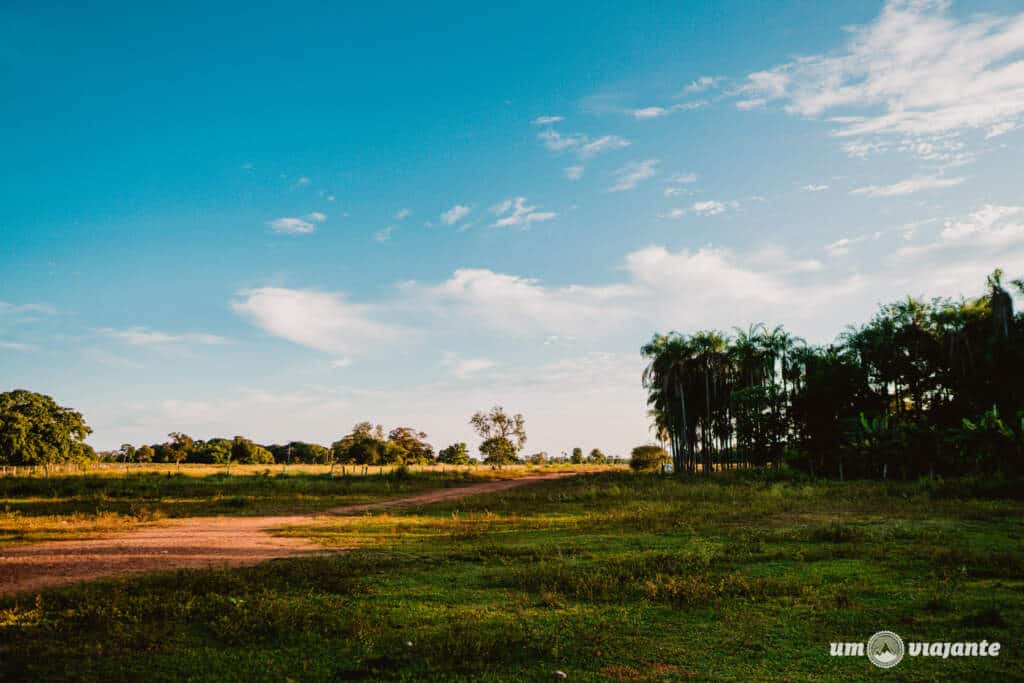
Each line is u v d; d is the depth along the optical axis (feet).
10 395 192.44
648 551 40.40
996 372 116.47
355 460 316.19
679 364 177.27
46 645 21.31
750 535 47.24
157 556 40.73
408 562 37.42
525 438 243.81
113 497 94.17
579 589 28.86
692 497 86.79
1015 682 17.48
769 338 165.99
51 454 190.60
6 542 47.85
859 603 26.00
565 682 17.83
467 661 19.48
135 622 24.22
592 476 171.94
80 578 33.17
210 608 25.94
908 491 83.10
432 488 121.49
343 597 28.30
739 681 17.83
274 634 22.66
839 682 17.70
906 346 136.87
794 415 142.82
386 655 20.27
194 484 117.29
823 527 48.32
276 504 85.25
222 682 18.19
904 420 135.74
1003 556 34.96
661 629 22.82
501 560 37.96
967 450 100.78
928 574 31.19
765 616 24.34
